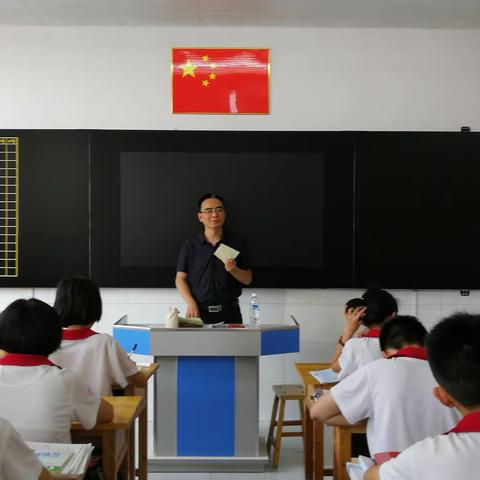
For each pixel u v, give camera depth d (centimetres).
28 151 465
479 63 473
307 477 343
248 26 470
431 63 473
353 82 472
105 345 263
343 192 467
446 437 124
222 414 374
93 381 260
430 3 425
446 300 476
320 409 218
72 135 466
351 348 279
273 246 469
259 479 363
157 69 471
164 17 452
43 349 203
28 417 196
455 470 119
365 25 468
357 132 466
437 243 468
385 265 468
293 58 472
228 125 472
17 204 466
